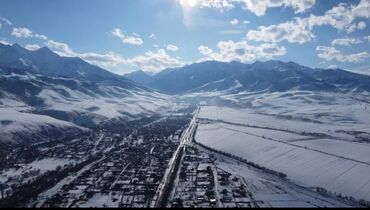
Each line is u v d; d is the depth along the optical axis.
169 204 159.12
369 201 170.88
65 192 172.62
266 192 178.00
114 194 170.75
